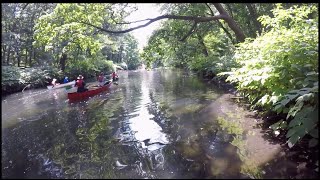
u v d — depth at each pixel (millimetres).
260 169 4801
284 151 5418
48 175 5355
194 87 16641
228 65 15758
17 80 21766
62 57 31828
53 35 11664
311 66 5836
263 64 7047
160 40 16031
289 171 4613
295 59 5977
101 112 11312
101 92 17500
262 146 5812
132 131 8055
